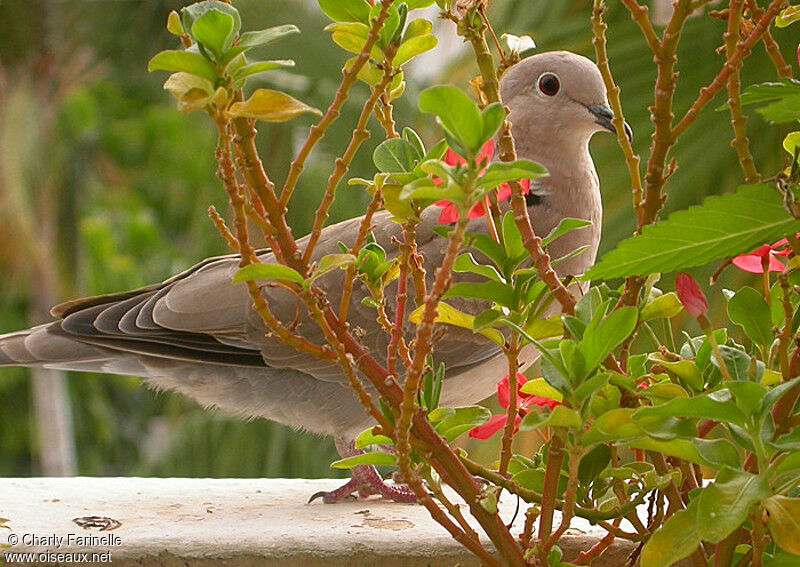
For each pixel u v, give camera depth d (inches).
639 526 144.1
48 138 826.2
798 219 115.0
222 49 115.4
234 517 200.8
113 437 1027.9
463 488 133.4
